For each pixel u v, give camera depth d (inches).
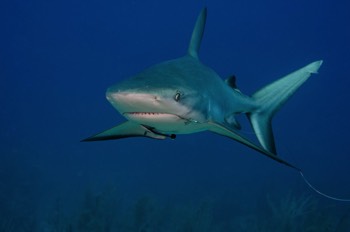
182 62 148.2
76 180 1083.9
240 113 185.8
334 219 631.8
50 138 1980.8
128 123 154.6
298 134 3142.2
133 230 498.9
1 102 3405.5
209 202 527.2
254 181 1245.7
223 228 663.8
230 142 2054.6
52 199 834.8
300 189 983.6
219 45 5108.3
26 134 1924.2
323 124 3912.4
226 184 1155.3
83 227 475.8
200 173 1373.0
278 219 544.7
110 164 1437.0
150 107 109.7
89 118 3169.3
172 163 1555.1
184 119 119.3
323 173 1557.6
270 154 121.0
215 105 145.0
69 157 1460.4
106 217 502.0
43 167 1127.6
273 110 200.8
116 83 114.9
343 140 3378.4
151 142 1927.9
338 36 4813.0
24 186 797.2
